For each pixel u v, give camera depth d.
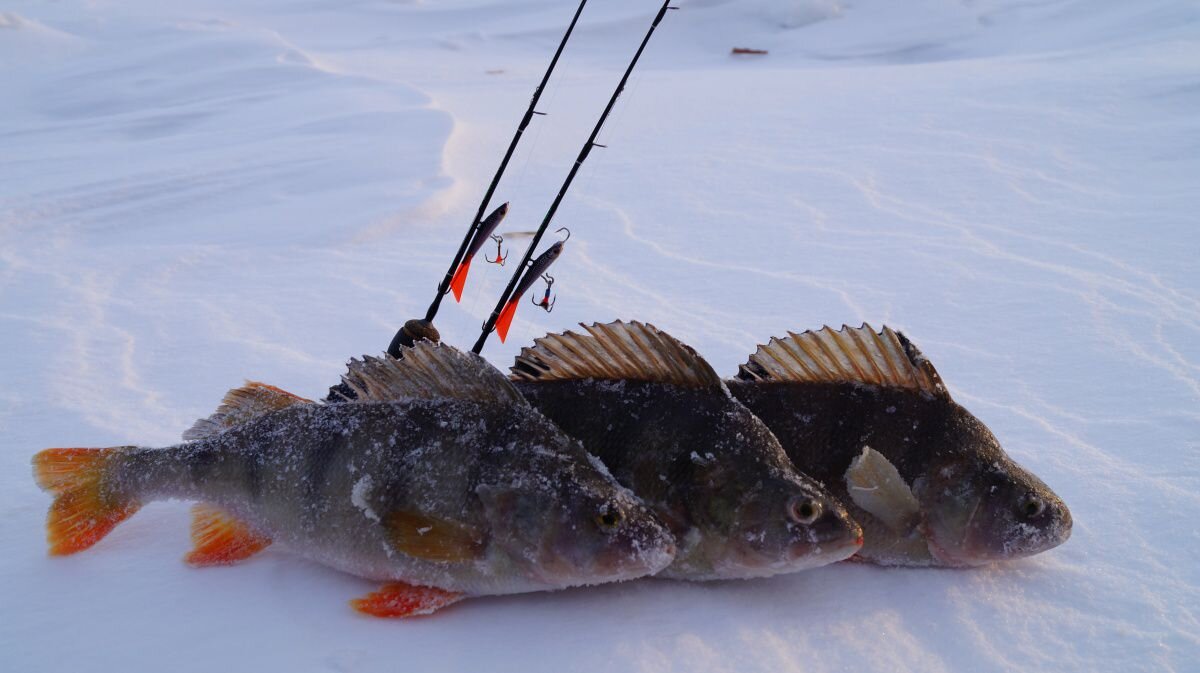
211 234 1.82
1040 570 0.82
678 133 2.77
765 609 0.77
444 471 0.74
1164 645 0.74
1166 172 2.05
